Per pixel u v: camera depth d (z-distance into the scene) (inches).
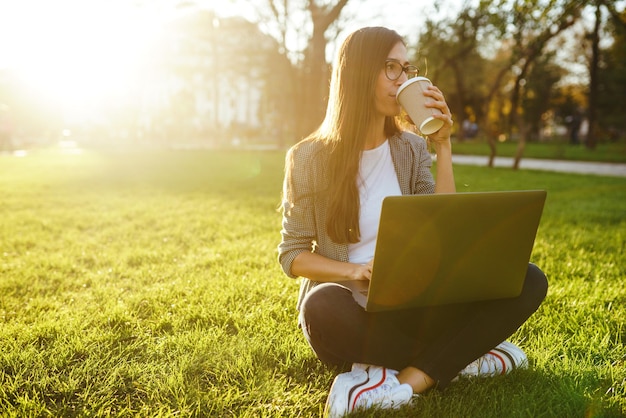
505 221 62.2
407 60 73.3
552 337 90.5
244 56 913.5
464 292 65.9
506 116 1225.4
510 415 66.7
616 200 287.7
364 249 75.8
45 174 440.5
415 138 81.0
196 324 99.8
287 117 1245.7
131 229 202.5
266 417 68.7
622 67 1013.8
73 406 72.6
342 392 66.2
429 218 59.3
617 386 74.3
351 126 72.5
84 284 130.1
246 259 150.6
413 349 70.4
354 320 67.9
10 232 195.0
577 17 429.4
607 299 110.7
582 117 1283.2
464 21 513.3
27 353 85.3
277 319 102.8
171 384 75.9
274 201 276.8
